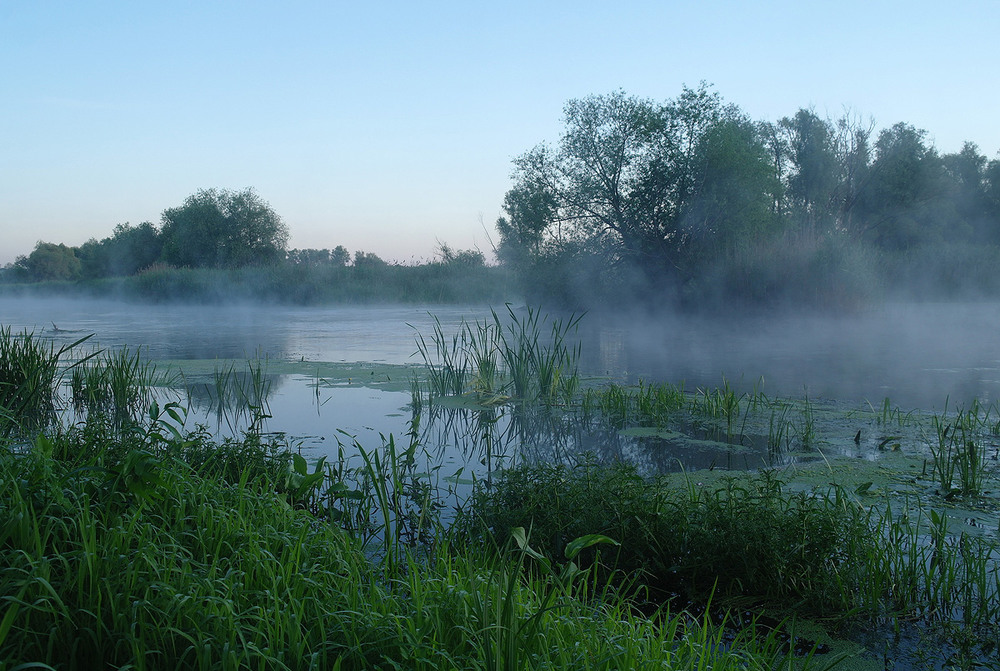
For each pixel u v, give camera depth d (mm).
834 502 3904
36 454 2986
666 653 2264
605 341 13164
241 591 2387
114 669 2117
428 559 3047
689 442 5617
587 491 3562
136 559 2363
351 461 4957
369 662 2139
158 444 4148
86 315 22750
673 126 19406
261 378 9102
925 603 2959
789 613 2898
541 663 2039
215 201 48688
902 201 32656
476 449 5453
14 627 2145
